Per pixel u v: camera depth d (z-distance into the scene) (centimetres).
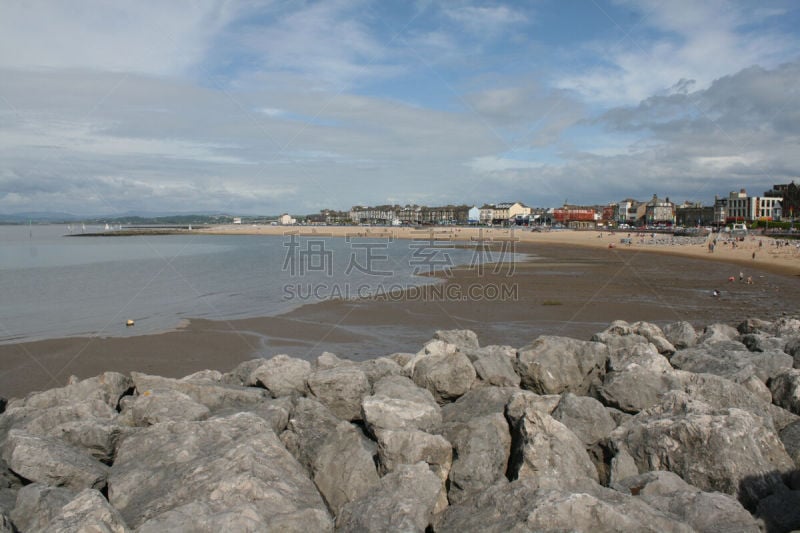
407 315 2245
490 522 491
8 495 593
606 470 672
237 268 4391
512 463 636
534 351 959
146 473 600
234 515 473
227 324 2052
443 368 875
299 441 712
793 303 2611
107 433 681
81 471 604
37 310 2352
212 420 704
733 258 5147
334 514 596
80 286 3169
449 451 636
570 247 7619
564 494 484
